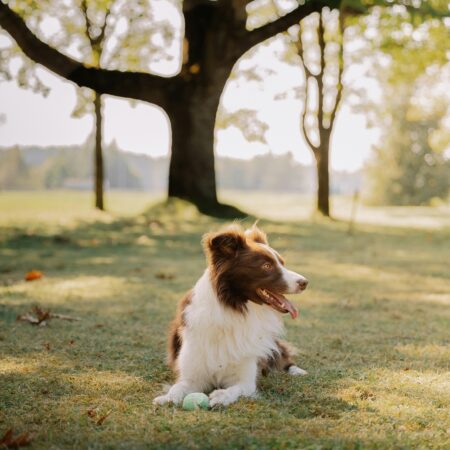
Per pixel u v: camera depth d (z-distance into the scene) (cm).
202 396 397
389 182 5734
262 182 12038
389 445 324
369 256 1340
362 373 482
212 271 432
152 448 320
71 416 370
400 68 2394
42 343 562
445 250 1494
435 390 436
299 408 393
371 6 1833
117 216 2066
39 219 1962
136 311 718
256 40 1922
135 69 2411
